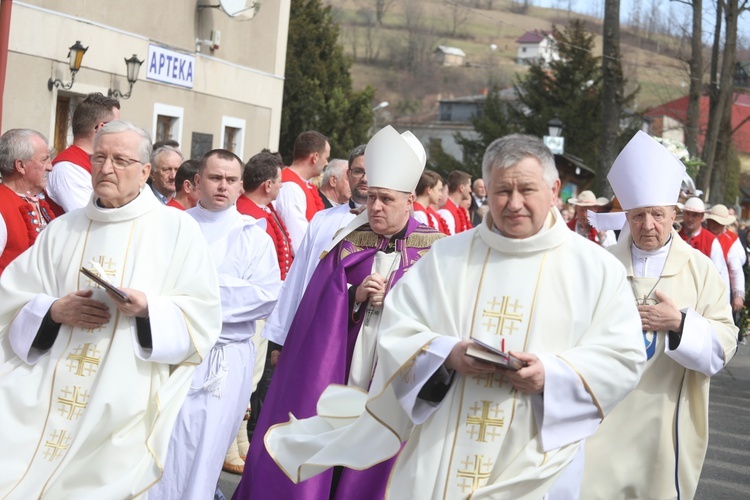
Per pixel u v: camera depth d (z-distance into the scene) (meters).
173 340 4.07
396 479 3.50
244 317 5.16
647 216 4.78
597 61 46.19
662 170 4.75
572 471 3.50
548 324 3.40
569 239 3.50
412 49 74.06
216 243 5.27
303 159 7.82
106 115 6.28
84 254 4.17
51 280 4.19
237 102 16.36
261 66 17.06
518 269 3.46
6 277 4.22
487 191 3.46
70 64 11.79
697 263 4.85
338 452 3.72
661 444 4.67
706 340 4.52
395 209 4.89
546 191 3.40
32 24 11.32
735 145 59.56
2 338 4.16
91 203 4.21
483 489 3.30
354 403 4.07
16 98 11.21
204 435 5.00
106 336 4.07
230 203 5.34
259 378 6.96
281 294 5.41
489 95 49.28
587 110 45.66
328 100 38.50
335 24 39.56
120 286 4.12
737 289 12.08
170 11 14.16
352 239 5.02
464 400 3.41
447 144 68.56
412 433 3.55
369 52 73.94
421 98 73.69
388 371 3.43
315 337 4.85
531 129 47.03
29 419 4.05
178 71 14.44
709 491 6.79
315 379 4.79
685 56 30.73
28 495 3.96
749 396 10.70
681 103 44.75
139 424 4.13
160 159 6.78
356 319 4.90
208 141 15.54
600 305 3.42
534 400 3.37
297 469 3.84
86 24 12.27
